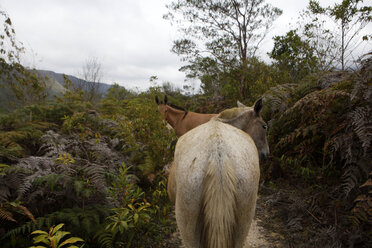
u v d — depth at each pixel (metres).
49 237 1.64
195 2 11.54
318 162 4.20
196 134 1.80
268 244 2.78
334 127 3.33
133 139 3.95
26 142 3.50
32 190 2.40
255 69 8.75
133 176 3.23
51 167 2.61
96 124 4.85
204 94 15.40
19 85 6.09
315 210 3.09
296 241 2.78
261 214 3.46
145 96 6.10
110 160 3.22
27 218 2.29
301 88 4.54
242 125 2.74
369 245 2.38
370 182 2.31
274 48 10.15
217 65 11.17
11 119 3.75
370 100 2.81
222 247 1.33
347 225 2.75
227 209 1.37
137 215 2.35
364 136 2.54
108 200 2.59
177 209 1.66
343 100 3.38
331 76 4.11
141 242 2.73
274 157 4.53
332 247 2.46
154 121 4.39
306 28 7.43
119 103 6.52
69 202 2.55
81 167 2.65
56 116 4.70
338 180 3.48
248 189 1.54
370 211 2.34
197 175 1.49
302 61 7.39
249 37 11.95
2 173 2.16
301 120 4.02
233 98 9.34
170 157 4.16
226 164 1.46
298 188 3.95
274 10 11.56
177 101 12.73
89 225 2.20
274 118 4.54
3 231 2.09
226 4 11.45
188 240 1.57
